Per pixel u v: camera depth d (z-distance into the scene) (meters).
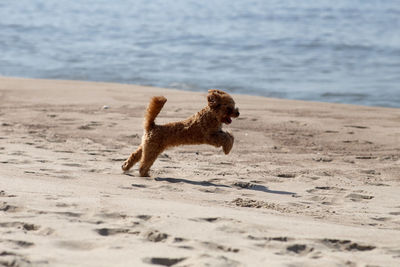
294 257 5.09
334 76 28.00
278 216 6.84
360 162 11.99
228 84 25.84
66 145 12.41
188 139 9.36
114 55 34.47
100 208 6.23
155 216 6.01
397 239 5.91
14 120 15.54
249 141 13.77
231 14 61.47
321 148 13.31
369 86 25.53
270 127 15.51
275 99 20.70
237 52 35.69
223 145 9.38
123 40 41.44
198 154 12.20
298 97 23.36
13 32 45.25
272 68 30.16
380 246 5.60
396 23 52.09
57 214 5.91
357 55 34.62
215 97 9.24
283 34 44.06
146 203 6.73
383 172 11.05
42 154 10.96
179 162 11.12
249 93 24.12
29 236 5.16
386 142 14.15
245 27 49.25
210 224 5.89
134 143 13.08
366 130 15.51
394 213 7.80
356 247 5.58
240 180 9.49
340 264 4.93
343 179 10.15
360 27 49.12
